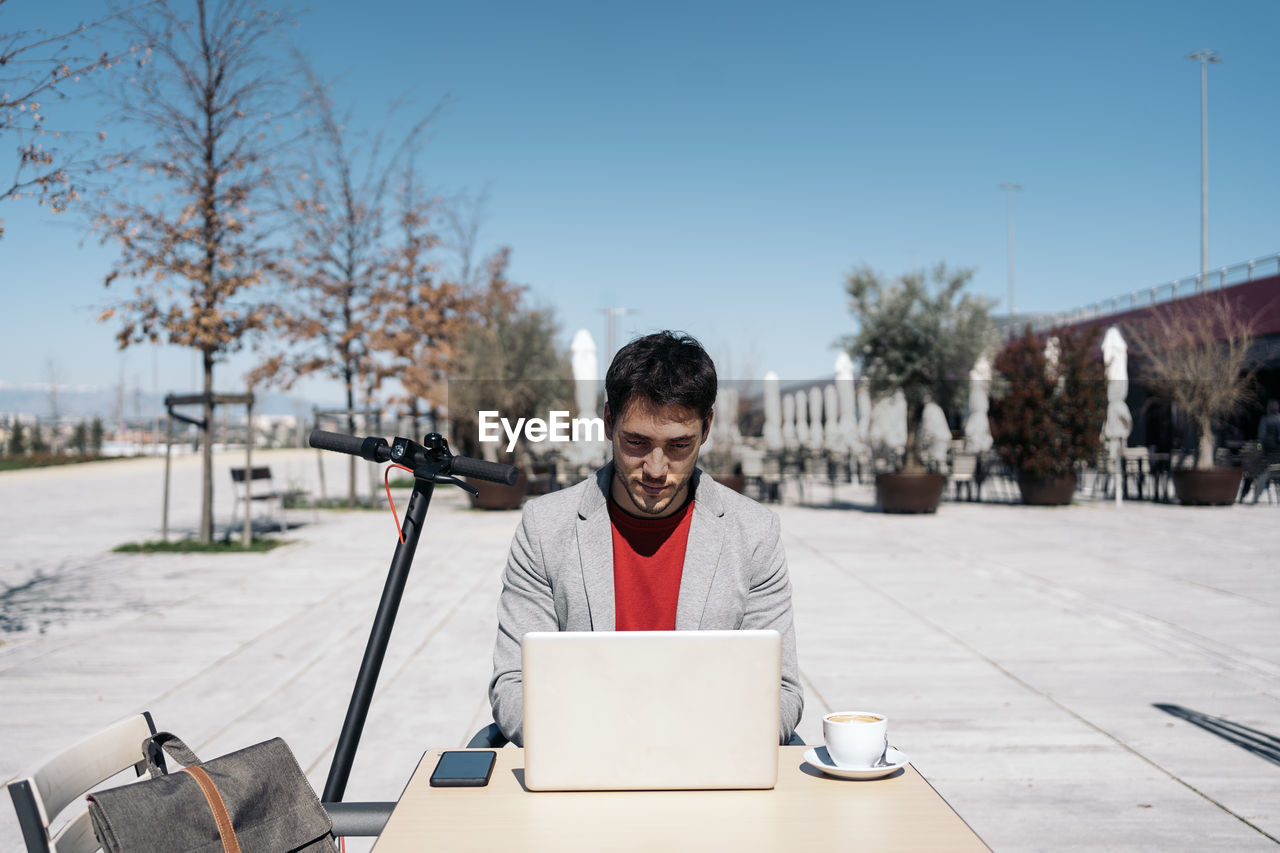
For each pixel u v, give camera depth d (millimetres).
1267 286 20172
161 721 4707
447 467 2012
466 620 7145
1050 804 3645
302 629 6832
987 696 5074
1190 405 16766
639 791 1649
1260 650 6062
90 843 1534
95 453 42531
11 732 4512
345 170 16500
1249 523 13648
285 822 1542
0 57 6262
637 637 1640
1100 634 6539
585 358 16406
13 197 6492
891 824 1517
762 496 17672
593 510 2252
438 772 1718
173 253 11297
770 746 1651
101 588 8570
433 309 18141
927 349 16375
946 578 8930
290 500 18016
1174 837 3348
